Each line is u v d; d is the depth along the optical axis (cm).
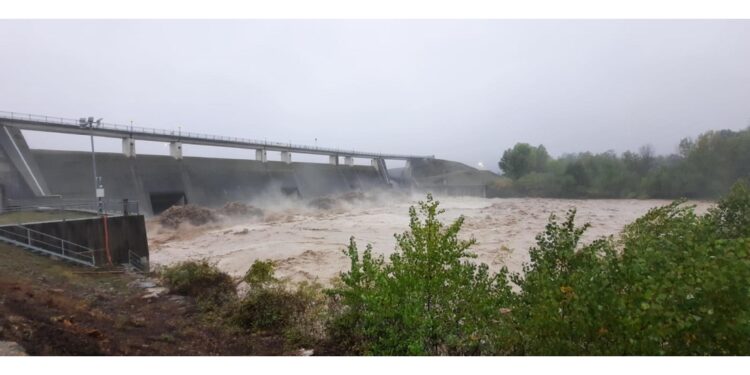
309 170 8588
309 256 2755
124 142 5506
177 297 1404
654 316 446
